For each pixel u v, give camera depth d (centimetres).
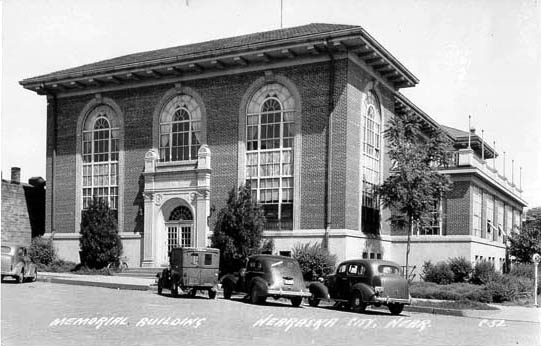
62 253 3844
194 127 3522
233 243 2861
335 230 3044
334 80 3120
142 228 3612
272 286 2123
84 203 3853
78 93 3909
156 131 3628
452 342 1405
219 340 1287
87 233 3512
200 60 3394
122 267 3591
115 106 3778
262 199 3281
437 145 3162
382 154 3525
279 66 3266
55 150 3962
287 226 3203
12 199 3969
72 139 3912
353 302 2061
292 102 3244
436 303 2280
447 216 3522
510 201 4809
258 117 3338
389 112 3656
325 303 2369
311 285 2239
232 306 2030
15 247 2773
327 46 3077
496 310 2205
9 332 1329
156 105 3641
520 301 2580
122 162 3719
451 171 3512
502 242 4422
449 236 3431
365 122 3331
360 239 3170
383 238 3462
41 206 4188
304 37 3084
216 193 3388
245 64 3356
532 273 3684
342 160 3067
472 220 3491
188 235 3462
